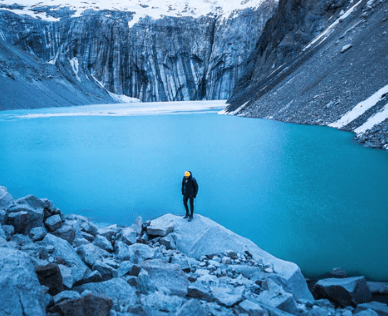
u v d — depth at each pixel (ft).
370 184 41.37
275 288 17.54
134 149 72.38
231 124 116.26
